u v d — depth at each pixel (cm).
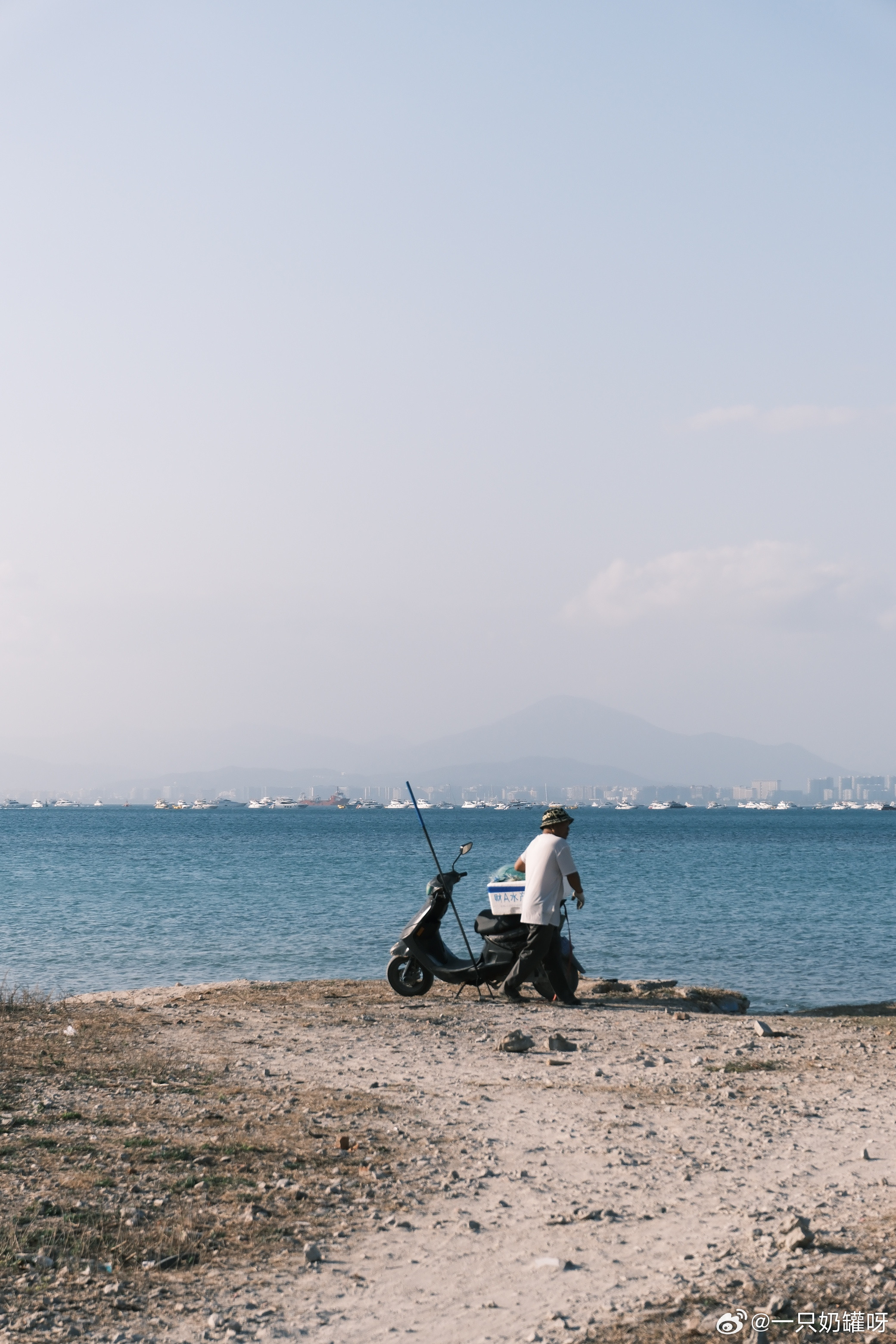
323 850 7744
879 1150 752
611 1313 491
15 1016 1288
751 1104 881
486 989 1543
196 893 3903
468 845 1508
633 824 18512
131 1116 815
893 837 12125
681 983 2003
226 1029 1202
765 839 10994
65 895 3856
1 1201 623
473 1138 780
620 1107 871
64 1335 467
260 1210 623
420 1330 479
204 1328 480
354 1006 1377
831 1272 526
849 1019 1343
